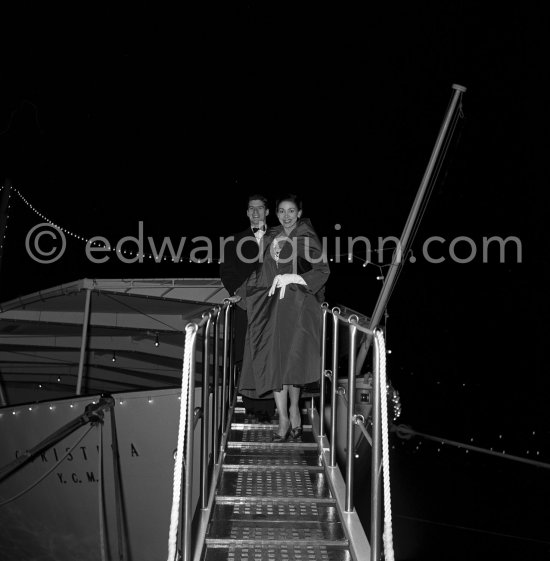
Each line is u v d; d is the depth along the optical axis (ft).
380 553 11.03
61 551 20.81
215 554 12.39
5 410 20.67
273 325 17.21
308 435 19.38
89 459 20.44
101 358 31.99
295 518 13.80
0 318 29.71
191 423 11.35
